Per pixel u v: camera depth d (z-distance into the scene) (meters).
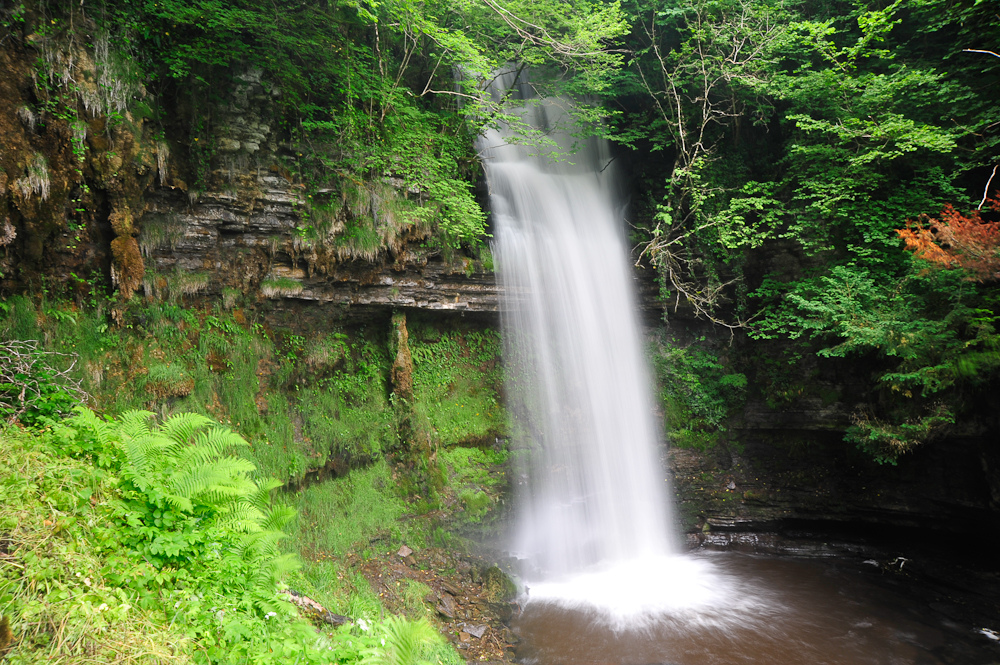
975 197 14.21
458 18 14.95
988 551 13.18
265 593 5.54
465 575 12.07
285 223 11.84
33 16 8.25
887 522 14.55
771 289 15.99
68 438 6.05
